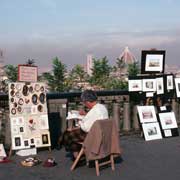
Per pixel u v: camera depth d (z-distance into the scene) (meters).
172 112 9.55
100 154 5.96
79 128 6.65
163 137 9.28
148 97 9.68
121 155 7.32
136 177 5.89
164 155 7.36
